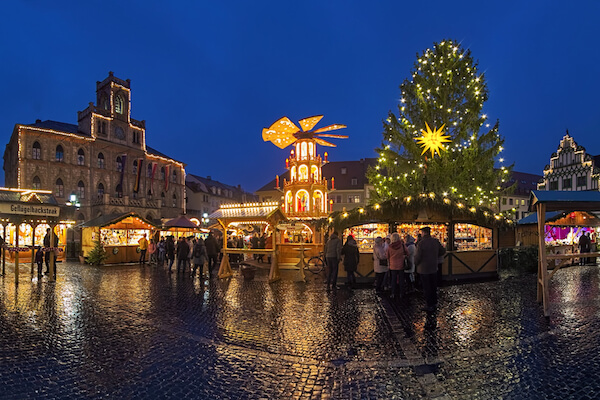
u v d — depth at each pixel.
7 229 26.66
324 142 32.59
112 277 16.45
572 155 47.34
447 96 22.27
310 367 5.71
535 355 6.05
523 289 12.06
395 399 4.68
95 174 47.44
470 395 4.75
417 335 7.22
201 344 6.81
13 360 6.02
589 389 4.84
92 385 5.09
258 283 14.20
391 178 22.30
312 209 29.78
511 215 20.39
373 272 14.07
